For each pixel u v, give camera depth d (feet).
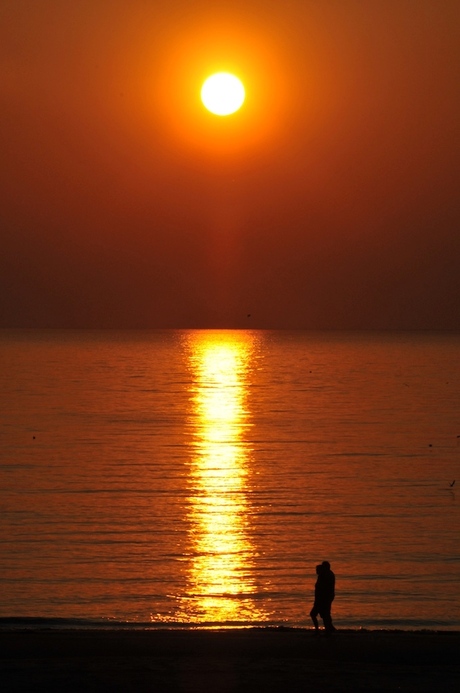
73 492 423.23
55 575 269.85
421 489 445.37
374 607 240.53
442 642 146.41
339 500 409.49
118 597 246.68
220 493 423.23
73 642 144.77
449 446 626.23
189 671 122.62
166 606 238.68
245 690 114.11
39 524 346.33
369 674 122.11
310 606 240.12
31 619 214.28
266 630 180.04
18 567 279.49
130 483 450.71
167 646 141.08
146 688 114.52
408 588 259.80
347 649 139.13
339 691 114.32
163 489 433.07
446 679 119.85
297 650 138.31
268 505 394.32
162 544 313.94
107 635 156.04
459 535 336.08
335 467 520.01
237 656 133.08
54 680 117.80
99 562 286.46
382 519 366.22
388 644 143.74
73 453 573.74
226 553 301.22
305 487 445.37
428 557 298.76
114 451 583.99
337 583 264.72
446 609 239.30
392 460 554.87
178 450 591.37
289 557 296.92
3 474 481.87
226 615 230.07
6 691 113.09
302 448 609.83
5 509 378.12
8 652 136.46
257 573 274.98
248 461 541.75
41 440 648.38
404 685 116.88
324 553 303.68
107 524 346.33
